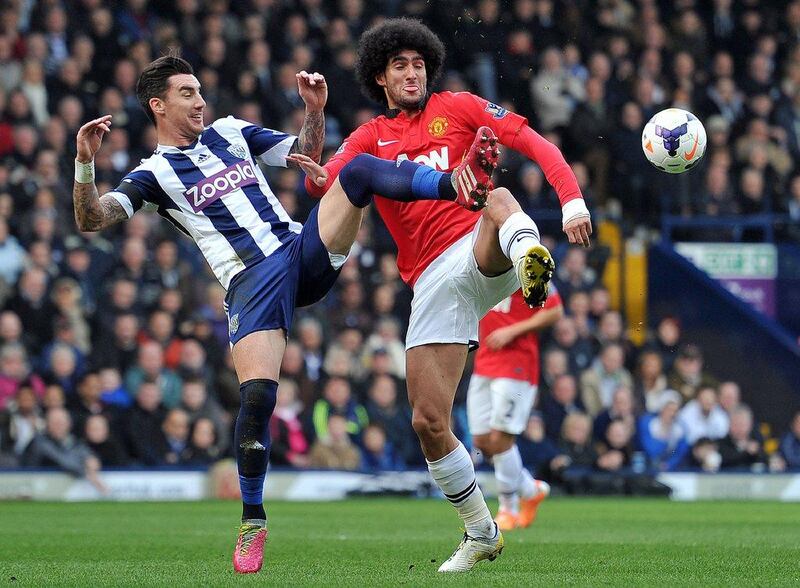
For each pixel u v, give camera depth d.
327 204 17.83
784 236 62.12
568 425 47.72
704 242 60.75
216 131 18.86
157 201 18.61
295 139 19.22
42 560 20.77
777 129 65.12
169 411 44.00
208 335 46.44
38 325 45.53
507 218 16.88
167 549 23.30
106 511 36.00
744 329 58.44
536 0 61.53
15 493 41.12
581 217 17.77
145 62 54.25
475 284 17.92
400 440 47.09
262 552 17.52
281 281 17.75
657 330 57.47
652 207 59.88
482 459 46.81
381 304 50.81
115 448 42.66
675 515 36.22
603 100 60.41
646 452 49.81
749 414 51.28
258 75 55.66
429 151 18.95
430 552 22.47
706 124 63.59
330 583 15.91
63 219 48.34
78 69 52.84
